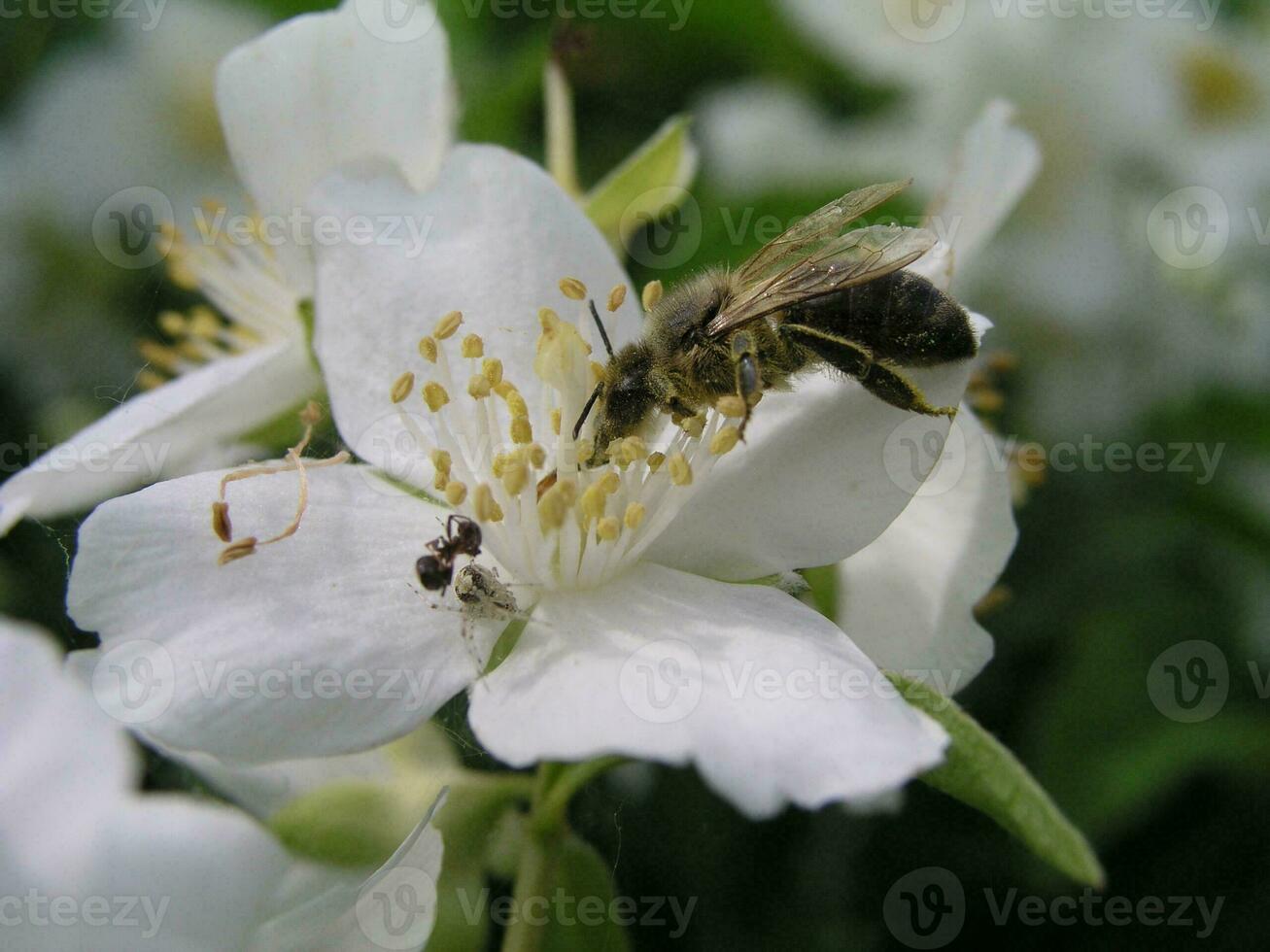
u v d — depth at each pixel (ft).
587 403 0.31
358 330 0.32
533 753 0.28
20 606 0.36
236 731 0.29
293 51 0.35
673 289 0.32
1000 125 0.35
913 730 0.28
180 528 0.30
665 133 0.35
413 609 0.30
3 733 0.26
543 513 0.31
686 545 0.32
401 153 0.35
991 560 0.33
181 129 0.43
